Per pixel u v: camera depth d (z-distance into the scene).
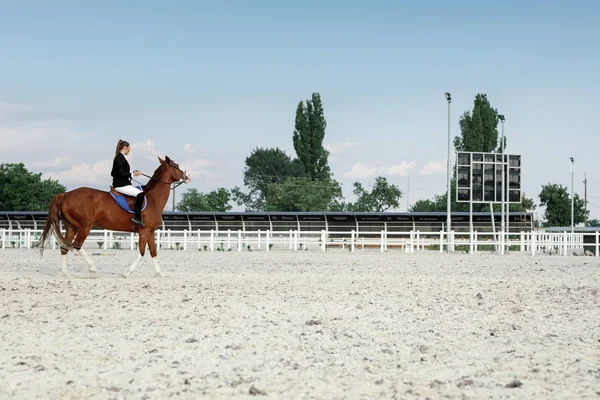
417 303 14.23
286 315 12.34
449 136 45.62
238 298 14.81
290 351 9.13
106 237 44.19
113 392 7.01
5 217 54.22
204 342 9.70
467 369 8.17
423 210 116.31
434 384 7.40
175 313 12.44
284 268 25.23
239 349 9.24
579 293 16.53
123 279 18.88
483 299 15.10
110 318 11.82
